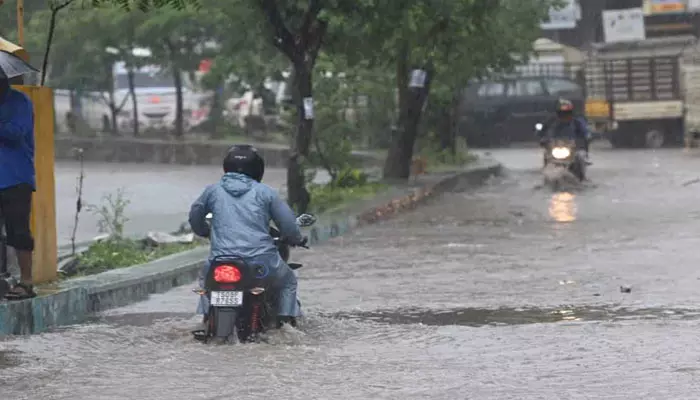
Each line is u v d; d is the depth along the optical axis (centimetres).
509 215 5191
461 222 4928
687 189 6347
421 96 6762
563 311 2666
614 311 2648
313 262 3659
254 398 1847
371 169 7850
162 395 1877
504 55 7562
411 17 5056
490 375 1997
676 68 10656
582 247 3938
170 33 9306
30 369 2081
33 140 2503
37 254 2828
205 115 11738
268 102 10569
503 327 2469
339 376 1998
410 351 2223
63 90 11175
